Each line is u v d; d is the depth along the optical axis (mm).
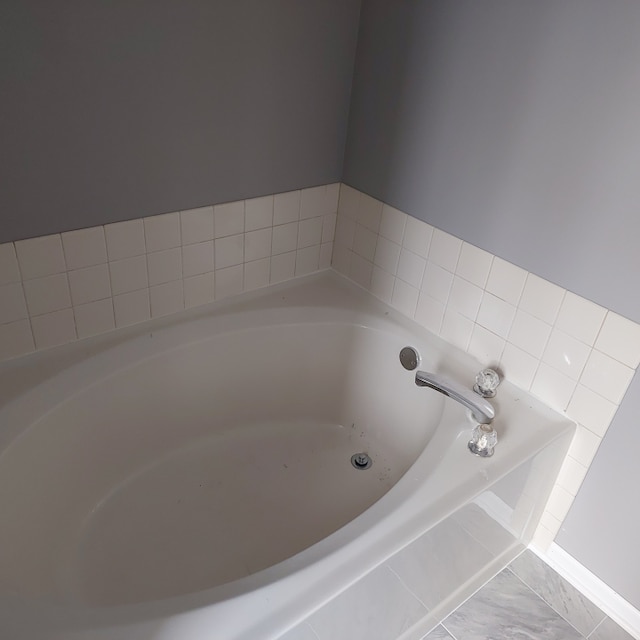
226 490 1772
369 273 1975
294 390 1974
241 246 1831
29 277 1472
